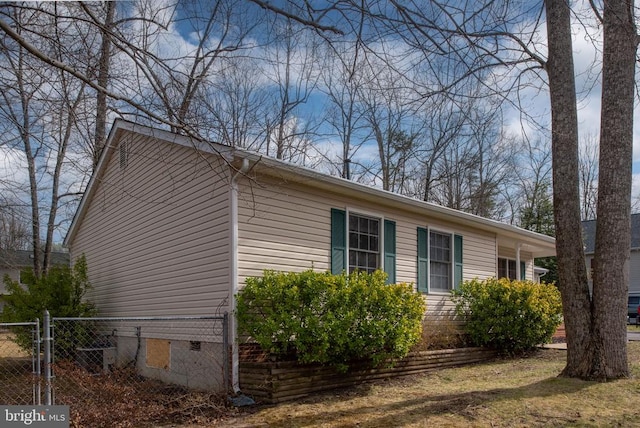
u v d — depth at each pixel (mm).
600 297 7484
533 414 5840
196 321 8562
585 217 33812
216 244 8195
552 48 8094
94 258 13086
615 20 7570
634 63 7676
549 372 8547
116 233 11820
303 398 7344
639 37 7695
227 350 7570
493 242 13953
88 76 5266
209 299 8258
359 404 6871
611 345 7312
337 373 8016
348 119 18359
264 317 7629
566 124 8000
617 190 7574
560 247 7926
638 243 30859
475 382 8172
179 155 9375
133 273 10852
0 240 13141
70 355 11258
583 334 7562
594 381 7188
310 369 7637
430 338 10500
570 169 7961
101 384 7539
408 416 6082
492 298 11906
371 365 8570
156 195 10086
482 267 13391
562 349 12609
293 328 7414
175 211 9398
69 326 11453
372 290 8266
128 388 7582
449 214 11562
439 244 12195
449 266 12383
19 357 12305
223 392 7430
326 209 9328
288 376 7332
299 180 8641
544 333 12469
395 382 8461
